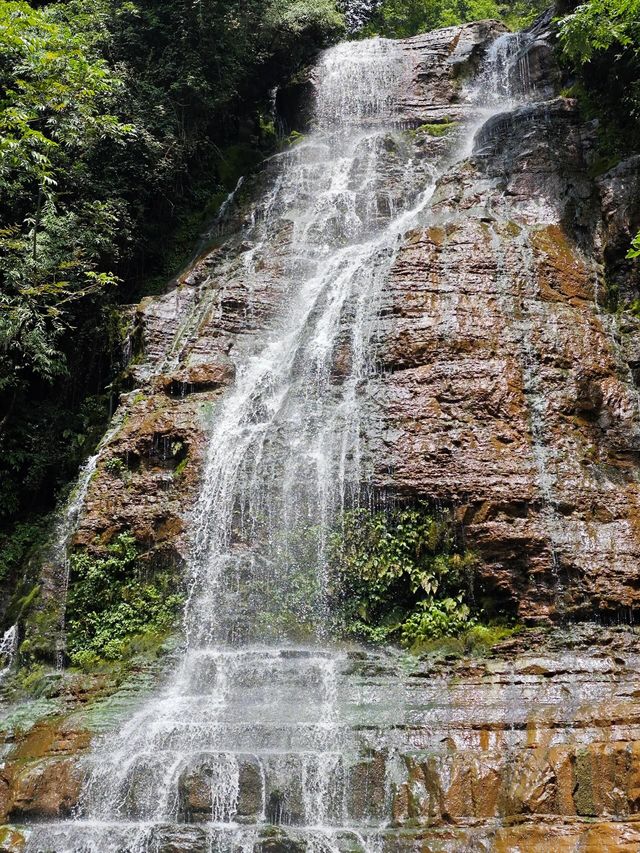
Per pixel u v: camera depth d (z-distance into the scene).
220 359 15.37
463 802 8.42
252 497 12.72
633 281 14.90
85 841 8.70
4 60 16.59
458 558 11.48
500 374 12.76
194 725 9.82
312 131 24.44
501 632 10.97
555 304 14.05
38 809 9.35
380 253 15.50
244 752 9.16
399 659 10.89
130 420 14.62
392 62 24.70
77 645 12.80
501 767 8.58
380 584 11.62
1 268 15.96
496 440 12.12
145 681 11.34
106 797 9.27
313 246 18.12
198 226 21.47
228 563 12.36
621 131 17.48
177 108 22.39
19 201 18.20
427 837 8.20
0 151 14.48
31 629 13.09
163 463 13.88
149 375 15.98
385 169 20.70
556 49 21.73
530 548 11.18
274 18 24.84
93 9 21.69
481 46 24.42
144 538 13.12
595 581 10.88
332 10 26.98
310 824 8.62
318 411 13.39
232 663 11.02
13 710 11.66
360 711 9.71
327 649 11.36
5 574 15.05
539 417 12.46
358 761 8.86
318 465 12.59
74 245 17.16
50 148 17.33
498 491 11.58
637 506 11.64
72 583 13.28
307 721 9.60
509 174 17.67
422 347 13.25
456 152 21.22
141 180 20.31
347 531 11.99
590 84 18.88
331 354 14.08
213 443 13.67
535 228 15.75
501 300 13.91
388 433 12.41
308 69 25.72
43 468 16.58
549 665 10.09
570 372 13.01
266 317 16.48
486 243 14.77
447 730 9.15
